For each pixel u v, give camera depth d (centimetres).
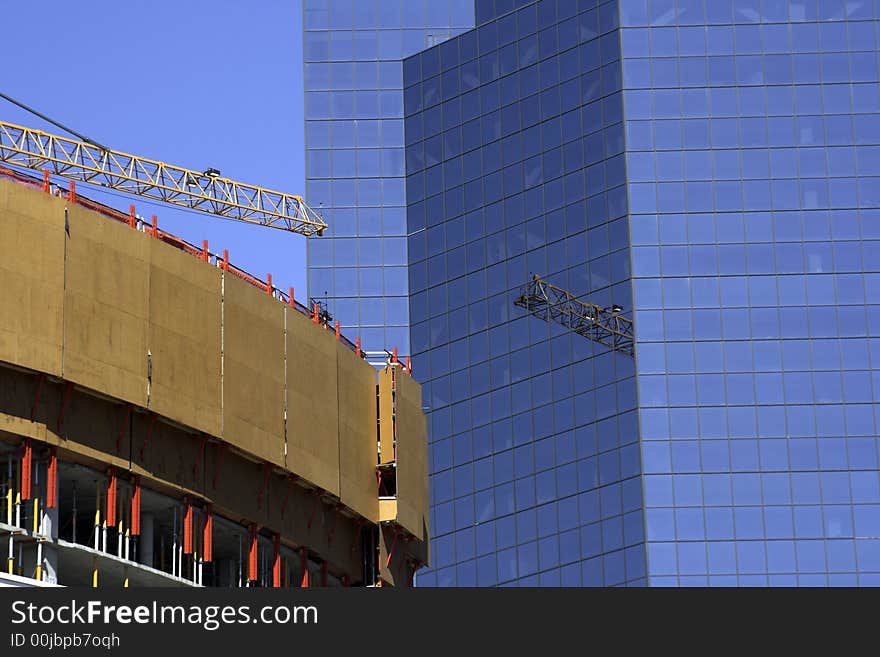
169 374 16188
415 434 19338
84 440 15612
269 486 17350
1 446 15375
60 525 16662
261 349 17188
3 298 15200
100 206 16225
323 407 17912
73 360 15488
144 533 16575
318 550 17950
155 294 16212
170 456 16275
